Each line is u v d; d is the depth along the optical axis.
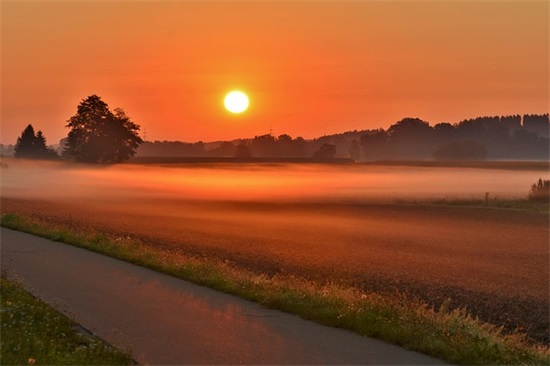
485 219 40.75
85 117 128.62
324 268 20.36
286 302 11.66
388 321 10.33
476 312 15.07
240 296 12.75
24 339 8.67
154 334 9.78
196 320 10.72
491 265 22.20
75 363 7.83
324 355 8.84
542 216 42.59
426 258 23.56
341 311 10.84
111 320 10.66
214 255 22.47
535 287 18.12
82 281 14.39
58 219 36.31
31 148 165.00
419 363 8.58
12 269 16.03
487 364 8.63
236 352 8.90
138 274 15.41
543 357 9.26
